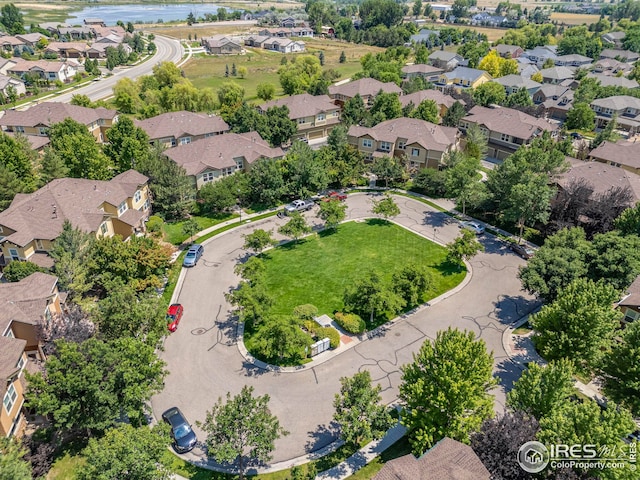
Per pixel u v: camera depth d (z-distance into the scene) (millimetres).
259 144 78312
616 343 36656
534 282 43500
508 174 60656
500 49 183375
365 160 83562
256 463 30984
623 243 44125
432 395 29172
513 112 93625
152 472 25250
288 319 39781
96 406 30125
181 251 56688
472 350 29797
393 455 31625
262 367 39219
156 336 34812
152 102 109312
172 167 63531
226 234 60812
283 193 66812
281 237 60312
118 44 178250
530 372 30609
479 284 51125
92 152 65062
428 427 29094
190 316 45406
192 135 84938
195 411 34906
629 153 79438
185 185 63375
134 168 68812
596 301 35688
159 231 58188
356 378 31156
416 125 81938
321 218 61656
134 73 154625
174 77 125750
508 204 60719
